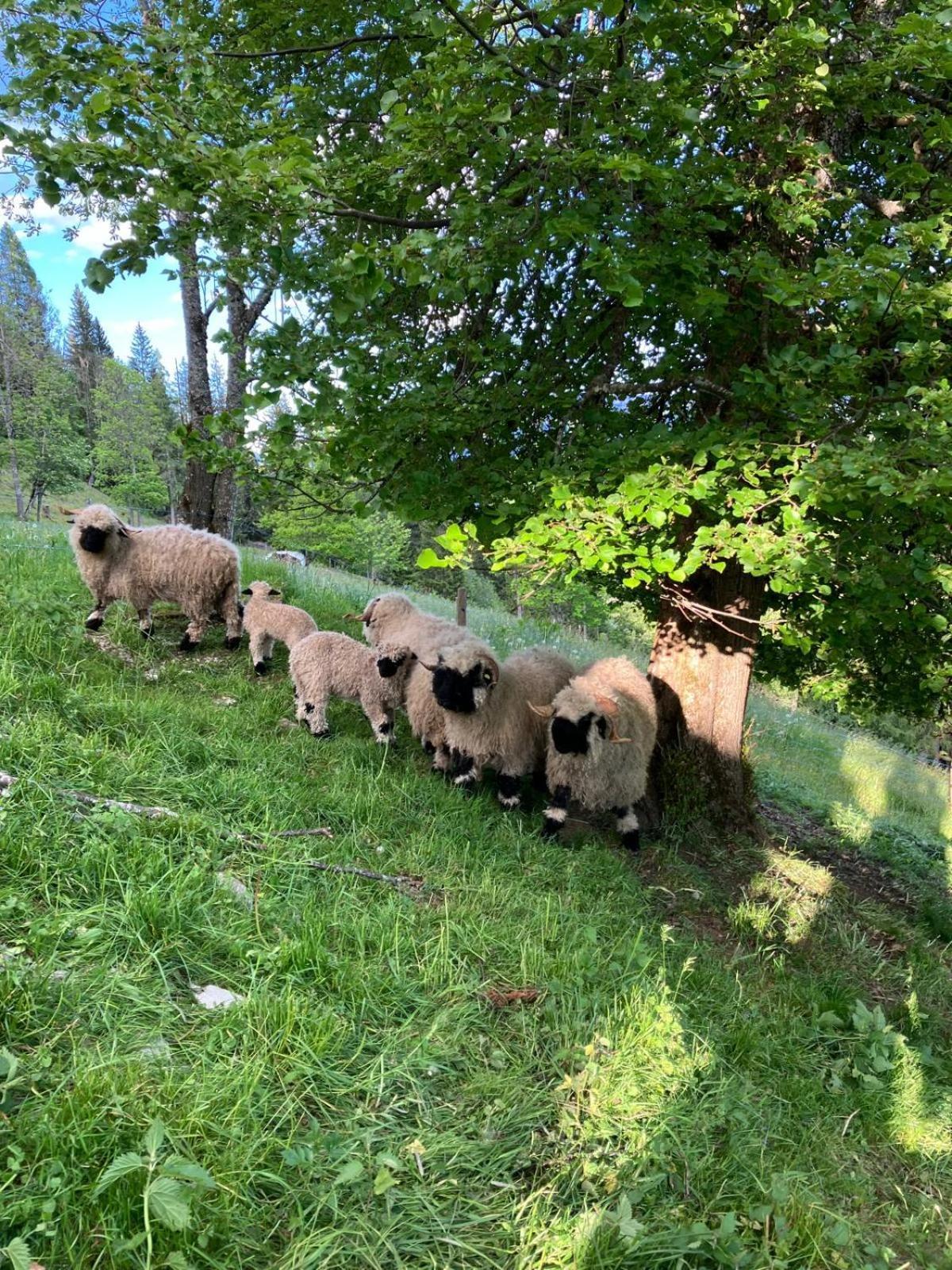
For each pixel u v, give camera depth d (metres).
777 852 6.76
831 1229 2.57
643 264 3.60
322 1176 2.16
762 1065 3.60
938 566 4.07
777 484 4.13
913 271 3.88
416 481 4.63
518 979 3.40
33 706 4.31
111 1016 2.44
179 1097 2.17
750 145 4.83
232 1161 2.04
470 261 3.66
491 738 5.54
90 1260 1.71
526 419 5.11
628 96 3.47
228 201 3.06
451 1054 2.80
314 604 9.52
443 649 5.45
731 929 5.12
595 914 4.34
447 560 3.85
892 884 7.84
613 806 5.71
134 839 3.33
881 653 6.70
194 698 5.65
